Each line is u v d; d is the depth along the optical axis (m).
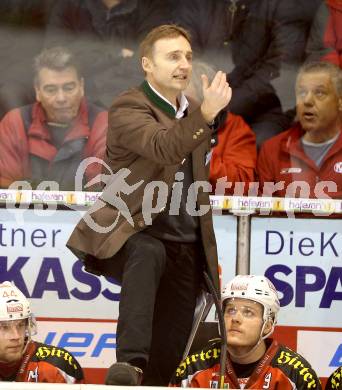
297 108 18.08
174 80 10.93
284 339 17.53
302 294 17.53
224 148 17.86
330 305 17.53
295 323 17.50
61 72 17.95
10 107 17.95
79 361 17.52
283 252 17.56
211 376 14.77
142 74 18.09
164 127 10.63
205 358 14.95
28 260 17.50
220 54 18.11
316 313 17.53
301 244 17.59
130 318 10.52
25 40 17.98
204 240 11.51
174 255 11.45
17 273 17.48
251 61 18.11
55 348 15.90
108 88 18.06
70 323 17.52
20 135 17.91
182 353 12.04
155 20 18.08
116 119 10.83
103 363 17.55
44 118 17.98
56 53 17.97
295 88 18.09
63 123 17.98
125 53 18.08
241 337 14.30
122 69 18.09
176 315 11.83
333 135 17.95
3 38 17.95
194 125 10.09
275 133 18.02
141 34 18.06
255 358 14.79
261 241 17.53
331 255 17.59
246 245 17.50
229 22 18.11
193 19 18.09
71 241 11.32
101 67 18.06
